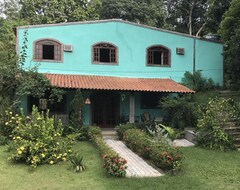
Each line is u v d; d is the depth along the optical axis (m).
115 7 37.12
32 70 18.27
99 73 21.81
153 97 22.39
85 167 11.10
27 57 20.34
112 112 21.81
